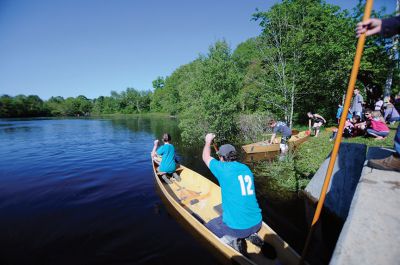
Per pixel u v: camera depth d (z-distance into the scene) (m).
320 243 3.81
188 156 10.13
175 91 36.91
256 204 3.12
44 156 11.12
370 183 2.56
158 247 3.96
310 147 9.31
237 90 13.67
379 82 16.48
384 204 2.16
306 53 11.84
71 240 4.21
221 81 12.64
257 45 13.07
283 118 14.38
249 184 3.08
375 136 7.46
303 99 15.31
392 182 2.55
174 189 6.02
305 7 11.80
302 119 18.36
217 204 5.21
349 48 11.78
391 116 9.63
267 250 3.06
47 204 5.70
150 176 7.79
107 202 5.75
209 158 3.29
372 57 13.43
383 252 1.62
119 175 7.95
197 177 6.21
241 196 3.03
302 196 5.41
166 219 4.86
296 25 12.17
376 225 1.89
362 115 9.73
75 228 4.60
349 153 4.31
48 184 7.14
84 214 5.16
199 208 5.10
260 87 14.05
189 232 4.35
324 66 12.12
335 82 13.48
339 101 16.28
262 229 3.68
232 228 3.07
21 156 11.19
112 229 4.54
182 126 13.95
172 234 4.31
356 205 2.18
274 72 13.23
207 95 12.39
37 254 3.87
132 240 4.18
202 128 13.41
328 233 4.05
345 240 1.77
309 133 11.92
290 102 13.57
